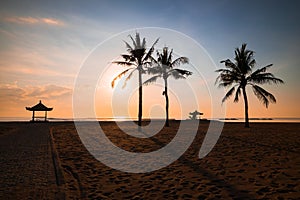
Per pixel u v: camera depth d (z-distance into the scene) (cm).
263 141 1256
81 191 480
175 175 606
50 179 550
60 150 979
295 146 1050
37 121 3550
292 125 3098
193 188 497
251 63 2462
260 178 559
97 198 441
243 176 580
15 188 484
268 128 2412
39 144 1123
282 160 755
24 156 819
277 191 467
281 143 1162
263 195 446
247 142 1223
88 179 570
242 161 755
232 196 445
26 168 650
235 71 2514
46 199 425
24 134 1614
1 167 660
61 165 710
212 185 515
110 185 524
